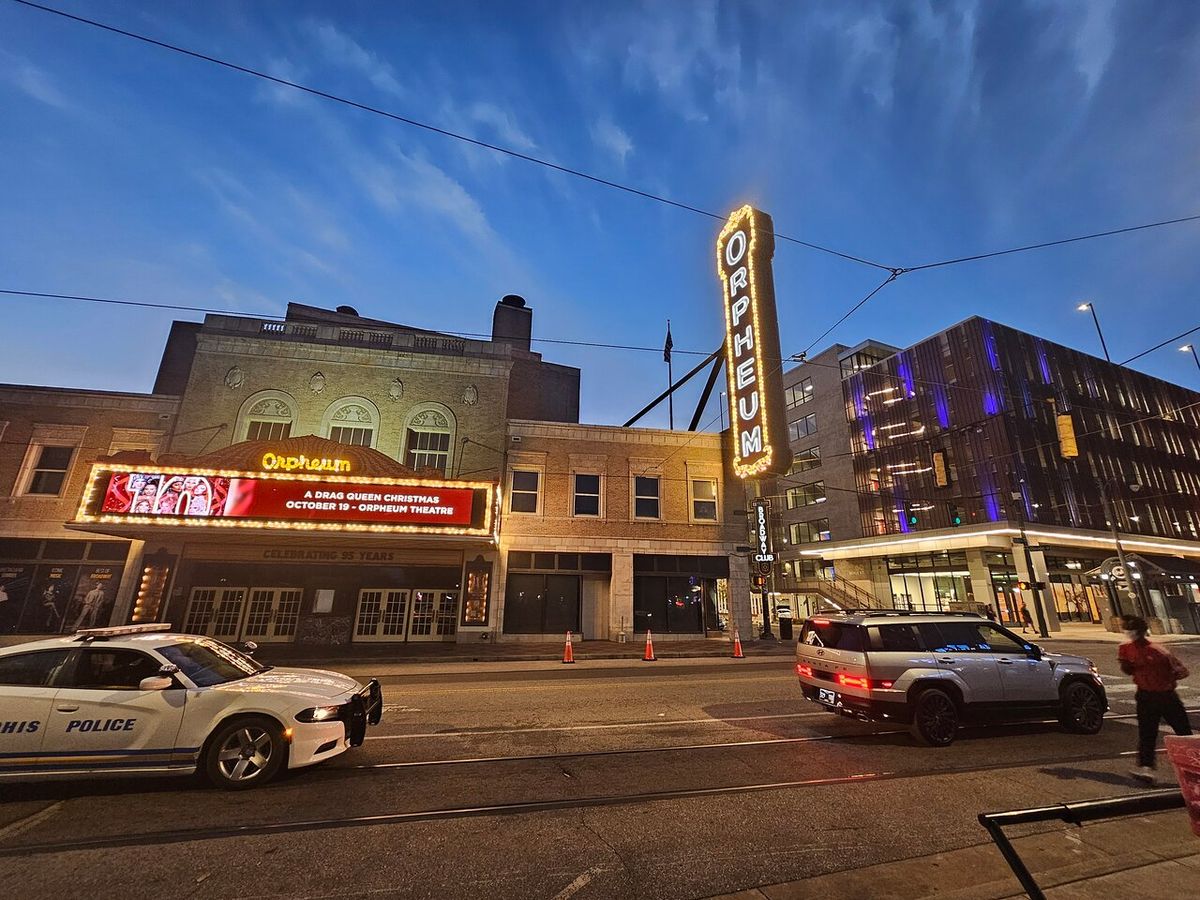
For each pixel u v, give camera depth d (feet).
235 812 16.01
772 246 63.62
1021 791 18.01
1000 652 25.88
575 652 59.77
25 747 16.96
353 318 98.99
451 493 59.62
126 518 53.06
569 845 14.05
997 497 113.09
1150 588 102.47
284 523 55.62
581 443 75.41
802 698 33.99
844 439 149.38
